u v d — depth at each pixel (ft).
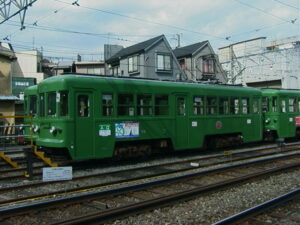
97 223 20.06
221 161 45.52
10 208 21.75
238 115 58.90
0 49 105.29
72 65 151.12
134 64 111.34
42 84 42.34
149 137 46.09
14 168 41.34
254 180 32.22
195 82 53.67
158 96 47.42
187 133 50.70
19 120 90.79
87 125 40.34
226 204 24.63
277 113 68.13
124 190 27.32
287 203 23.90
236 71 151.12
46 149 42.50
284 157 46.83
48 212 22.58
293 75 142.20
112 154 42.45
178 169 39.63
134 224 20.40
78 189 29.09
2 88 93.20
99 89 41.42
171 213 22.49
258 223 20.21
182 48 132.57
